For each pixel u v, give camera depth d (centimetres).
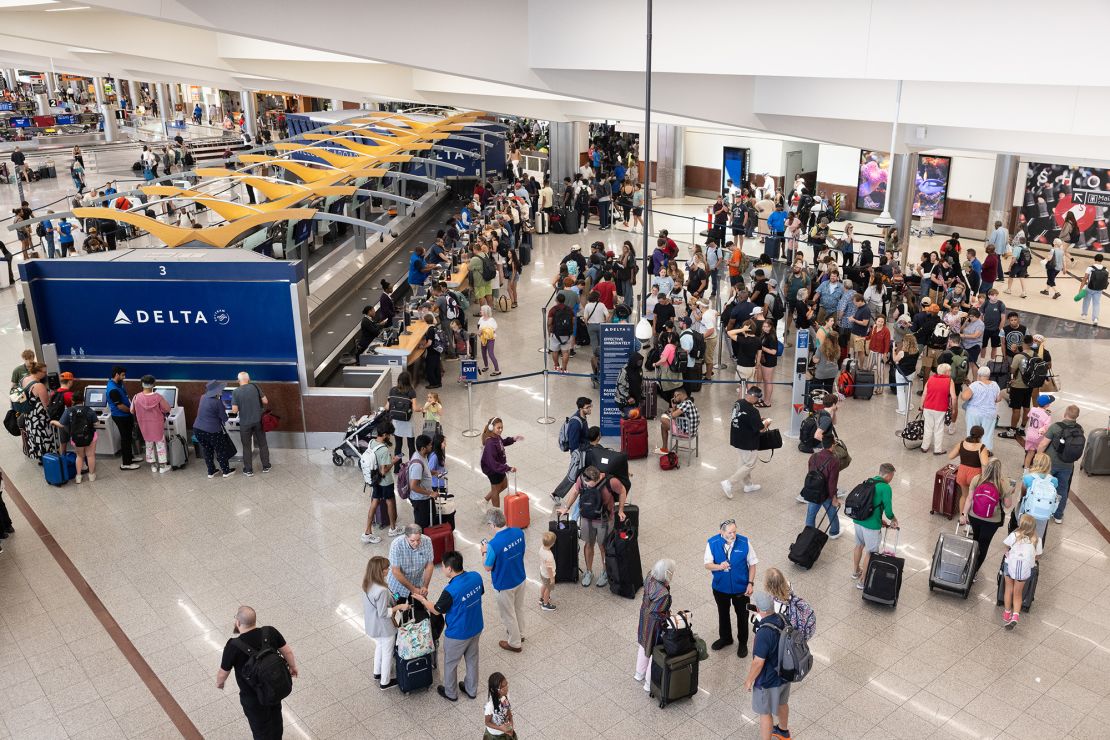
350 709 739
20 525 1034
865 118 1475
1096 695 752
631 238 2678
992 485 894
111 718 732
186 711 740
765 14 1056
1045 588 911
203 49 1894
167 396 1188
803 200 2644
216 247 1346
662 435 1184
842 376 1423
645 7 1116
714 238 2091
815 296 1608
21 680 778
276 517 1049
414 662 743
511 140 4153
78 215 1342
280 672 648
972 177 2725
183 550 979
